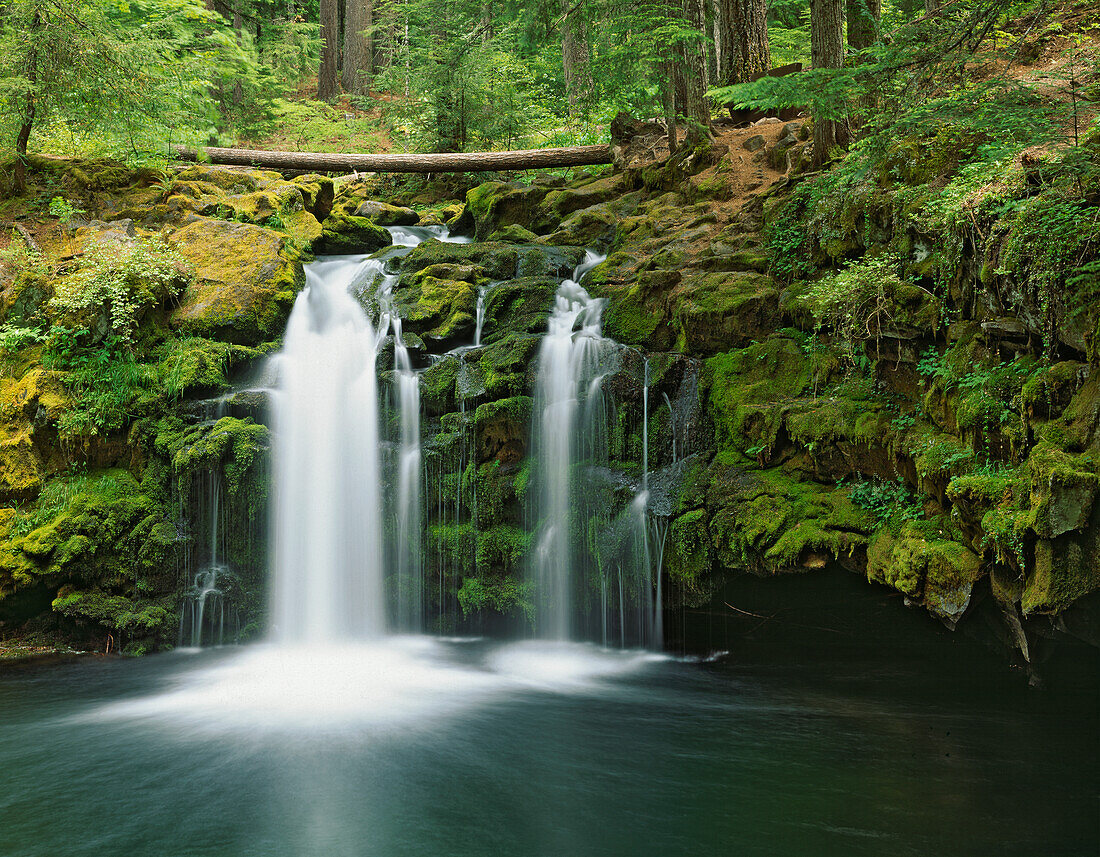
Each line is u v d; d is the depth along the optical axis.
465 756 6.61
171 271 11.20
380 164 16.25
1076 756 6.44
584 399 9.70
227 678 8.65
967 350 7.43
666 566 8.90
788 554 7.95
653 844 5.24
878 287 8.25
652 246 11.76
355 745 6.88
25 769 6.42
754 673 8.62
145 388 10.54
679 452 9.36
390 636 9.95
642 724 7.28
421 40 24.44
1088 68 7.64
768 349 9.27
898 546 7.39
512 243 13.02
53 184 13.45
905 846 5.16
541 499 9.65
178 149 15.62
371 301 11.70
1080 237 6.44
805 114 13.54
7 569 9.59
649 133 15.34
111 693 8.20
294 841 5.34
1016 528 6.24
